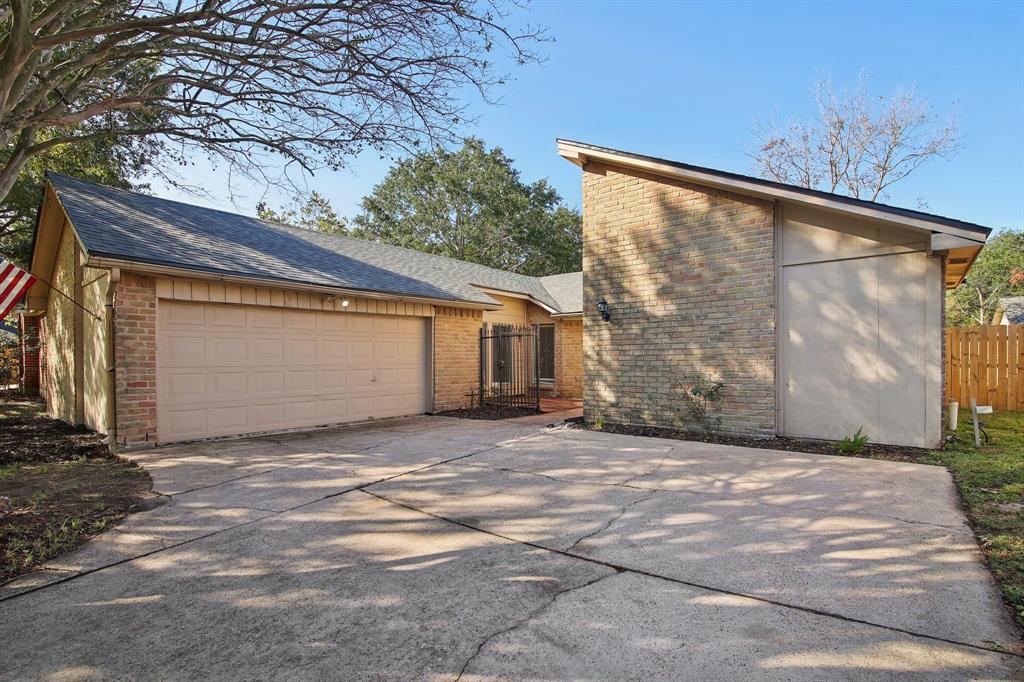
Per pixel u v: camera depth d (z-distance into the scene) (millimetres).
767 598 2977
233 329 8695
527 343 14664
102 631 2746
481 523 4426
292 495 5293
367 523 4449
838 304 7336
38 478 5973
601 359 9680
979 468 5707
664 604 2936
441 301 11781
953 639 2504
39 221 10172
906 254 6852
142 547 3932
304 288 9148
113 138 8289
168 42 6312
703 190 8383
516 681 2258
